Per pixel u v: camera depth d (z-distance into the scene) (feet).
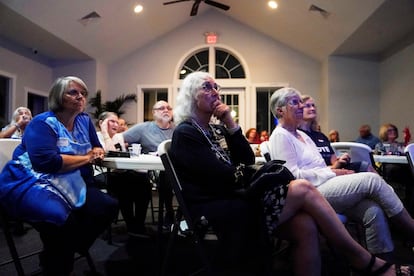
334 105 20.56
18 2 13.82
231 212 4.01
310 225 3.92
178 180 4.32
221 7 17.43
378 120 20.43
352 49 19.38
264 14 20.06
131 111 23.08
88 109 21.62
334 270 5.48
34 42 18.17
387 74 19.40
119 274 5.68
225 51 23.12
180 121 4.82
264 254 4.04
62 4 15.19
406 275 3.82
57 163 4.65
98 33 18.85
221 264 4.15
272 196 4.04
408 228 4.71
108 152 5.77
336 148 6.89
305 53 22.35
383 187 4.71
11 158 5.20
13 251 4.81
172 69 23.03
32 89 19.94
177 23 22.66
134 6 18.25
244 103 22.76
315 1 15.93
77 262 6.30
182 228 4.79
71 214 4.67
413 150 6.25
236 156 5.05
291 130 5.74
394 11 14.17
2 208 4.72
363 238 5.51
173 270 5.85
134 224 8.04
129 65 23.27
